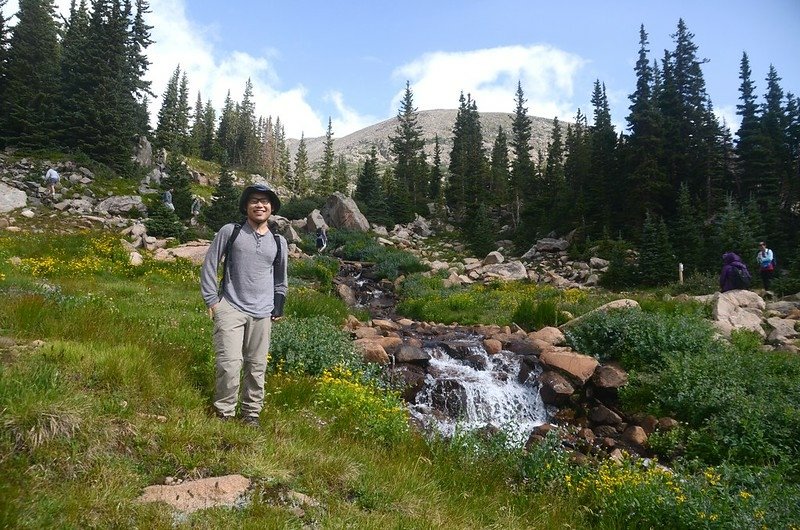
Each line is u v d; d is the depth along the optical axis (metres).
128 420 3.93
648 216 25.69
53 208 24.91
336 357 7.73
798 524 4.63
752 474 5.77
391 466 4.55
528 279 24.75
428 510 3.90
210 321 8.95
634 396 8.41
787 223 30.22
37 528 2.63
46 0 42.16
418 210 50.53
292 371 6.97
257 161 88.62
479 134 62.78
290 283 18.50
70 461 3.30
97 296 9.46
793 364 9.09
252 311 4.74
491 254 28.72
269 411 5.19
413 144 61.12
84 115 31.83
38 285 9.88
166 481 3.46
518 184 44.94
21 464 3.12
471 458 5.65
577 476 5.75
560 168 48.78
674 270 22.94
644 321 10.12
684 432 7.31
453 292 19.19
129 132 35.06
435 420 7.78
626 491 5.09
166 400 4.60
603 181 34.97
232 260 4.77
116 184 30.72
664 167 32.69
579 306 15.03
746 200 33.38
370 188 50.97
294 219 40.12
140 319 8.15
